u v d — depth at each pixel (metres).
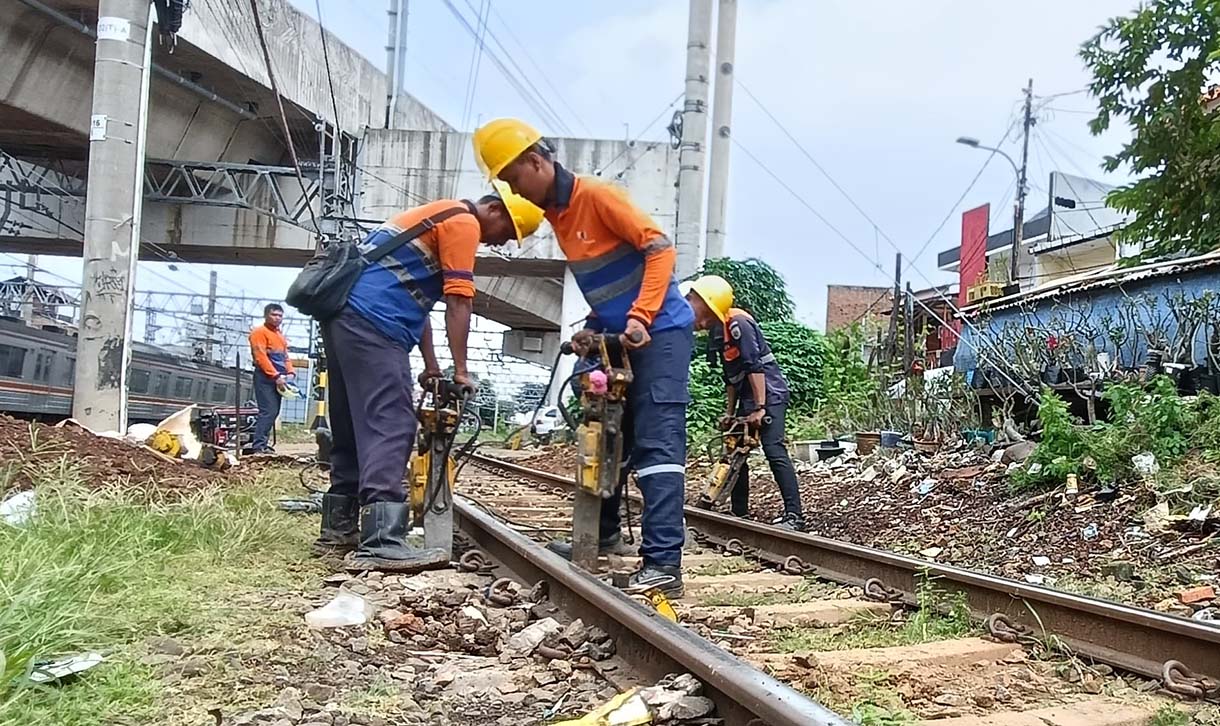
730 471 8.23
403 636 3.78
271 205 23.78
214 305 43.16
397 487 5.06
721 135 18.73
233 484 7.71
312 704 2.87
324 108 22.36
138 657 3.11
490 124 4.88
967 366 14.15
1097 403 10.18
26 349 19.94
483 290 32.12
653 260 4.70
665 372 4.83
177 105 20.89
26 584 3.34
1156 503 6.79
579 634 3.61
